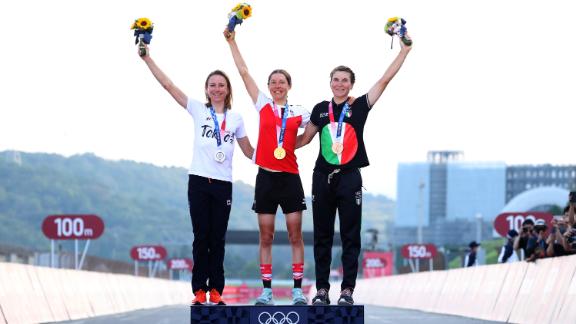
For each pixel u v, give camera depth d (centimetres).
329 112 1994
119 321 3572
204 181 2019
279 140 1986
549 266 3219
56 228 5491
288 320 1806
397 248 19512
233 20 1994
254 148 2072
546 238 3519
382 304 7675
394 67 1980
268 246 2011
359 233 1991
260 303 1984
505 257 4697
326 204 1989
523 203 17238
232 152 2038
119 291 5369
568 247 3253
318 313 1809
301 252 2012
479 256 8794
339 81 1980
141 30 2028
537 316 3241
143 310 5206
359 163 1975
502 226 5094
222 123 2028
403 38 1970
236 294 15825
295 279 2005
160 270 12888
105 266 8038
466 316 4316
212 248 2048
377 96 1986
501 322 3553
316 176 1995
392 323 3484
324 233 1997
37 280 3572
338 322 1811
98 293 4684
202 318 1806
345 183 1972
